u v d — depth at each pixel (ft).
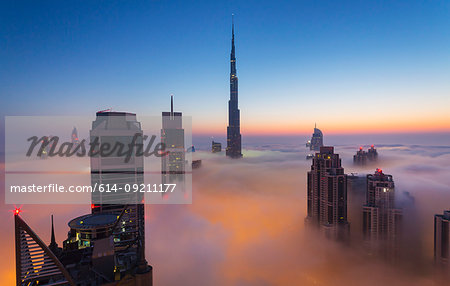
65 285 244.83
